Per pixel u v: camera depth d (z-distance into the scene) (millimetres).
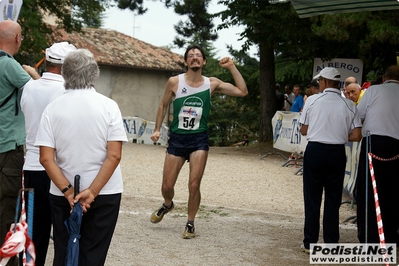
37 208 4648
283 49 17703
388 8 6875
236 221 7797
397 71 6277
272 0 6941
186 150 6719
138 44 38000
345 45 16344
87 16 22016
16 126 4883
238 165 14492
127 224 7293
